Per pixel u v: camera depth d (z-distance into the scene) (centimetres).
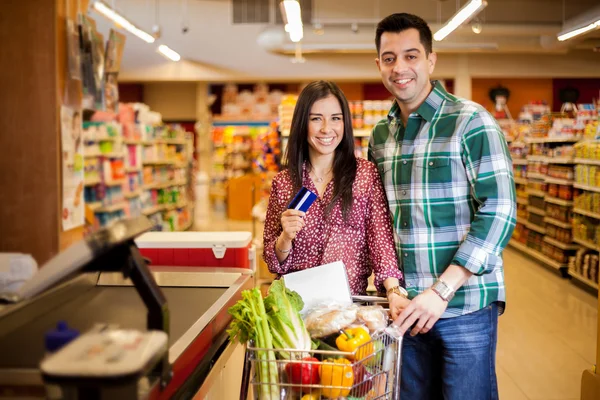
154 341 97
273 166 742
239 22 1298
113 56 351
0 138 281
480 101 1537
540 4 1203
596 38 1158
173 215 1109
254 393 150
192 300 196
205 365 158
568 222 759
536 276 770
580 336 505
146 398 109
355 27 1158
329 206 200
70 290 183
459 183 196
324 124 197
